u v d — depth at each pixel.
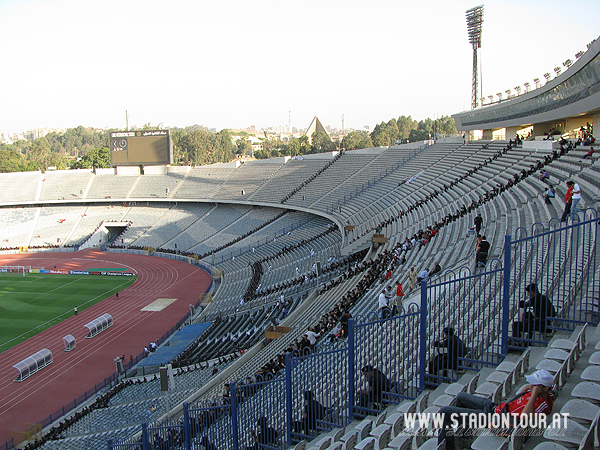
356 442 8.98
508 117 48.06
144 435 15.84
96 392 31.53
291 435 11.45
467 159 47.22
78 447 22.89
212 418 14.41
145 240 80.00
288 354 11.32
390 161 63.06
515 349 9.91
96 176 94.75
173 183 89.75
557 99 37.81
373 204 51.50
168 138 83.56
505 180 33.59
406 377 10.82
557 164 30.11
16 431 25.59
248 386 13.70
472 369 9.91
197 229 78.81
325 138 159.50
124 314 47.62
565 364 7.72
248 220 74.81
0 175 93.75
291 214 70.25
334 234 52.72
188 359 34.84
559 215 20.23
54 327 43.91
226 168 89.44
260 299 43.16
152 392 29.44
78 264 70.00
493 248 19.39
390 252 31.23
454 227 28.08
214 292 54.28
